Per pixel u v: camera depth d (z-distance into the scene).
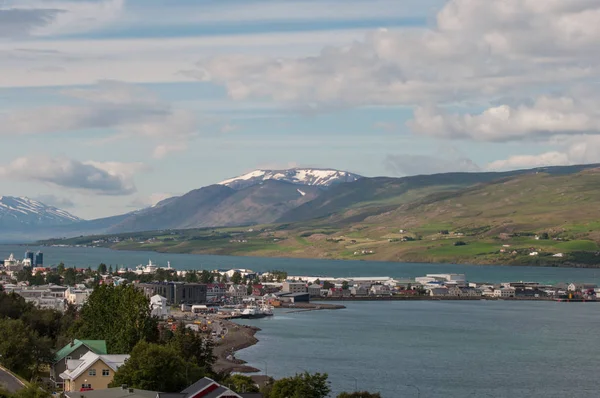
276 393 192.00
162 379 189.25
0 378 199.00
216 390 166.00
